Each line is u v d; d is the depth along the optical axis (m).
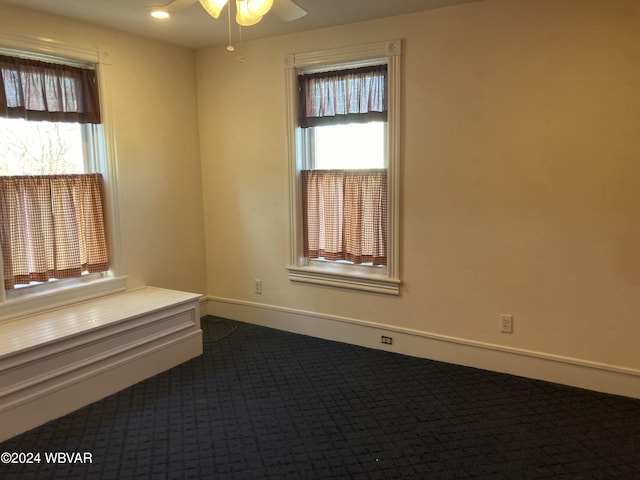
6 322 2.93
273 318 4.14
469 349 3.30
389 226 3.45
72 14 3.13
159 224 3.94
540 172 2.91
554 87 2.81
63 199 3.27
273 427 2.60
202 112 4.21
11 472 2.22
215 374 3.26
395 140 3.33
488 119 3.02
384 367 3.34
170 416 2.72
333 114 3.59
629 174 2.68
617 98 2.66
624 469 2.21
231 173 4.16
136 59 3.66
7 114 2.93
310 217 3.85
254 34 3.67
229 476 2.19
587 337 2.92
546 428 2.55
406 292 3.48
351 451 2.37
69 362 2.74
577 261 2.88
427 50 3.15
